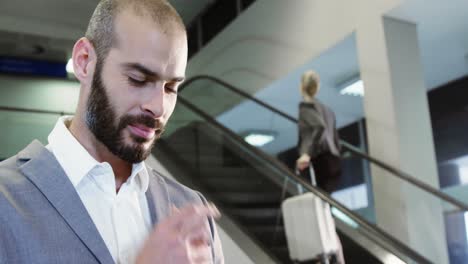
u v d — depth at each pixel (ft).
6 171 3.07
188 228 2.82
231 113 25.67
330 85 23.85
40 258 2.71
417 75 16.71
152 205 3.44
